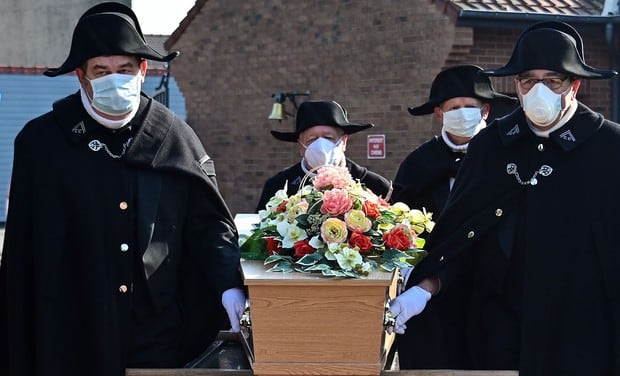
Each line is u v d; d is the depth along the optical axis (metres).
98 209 7.23
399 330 7.43
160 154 7.43
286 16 26.34
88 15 7.26
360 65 24.44
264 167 27.47
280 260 7.19
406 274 8.17
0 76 36.38
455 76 10.34
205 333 7.88
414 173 10.61
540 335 7.15
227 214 7.74
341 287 6.72
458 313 8.06
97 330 7.11
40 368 7.13
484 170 7.57
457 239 7.58
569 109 7.30
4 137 36.53
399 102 23.55
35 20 37.03
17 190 7.32
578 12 22.06
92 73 7.14
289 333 6.79
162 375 7.05
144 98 7.67
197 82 28.67
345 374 6.80
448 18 21.89
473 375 6.98
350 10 24.64
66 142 7.29
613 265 7.11
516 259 7.43
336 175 7.50
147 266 7.28
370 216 7.28
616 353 7.04
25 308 7.30
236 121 27.89
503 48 21.83
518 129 7.47
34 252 7.23
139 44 7.15
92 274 7.15
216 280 7.35
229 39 27.83
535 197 7.29
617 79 21.66
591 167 7.21
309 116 10.96
